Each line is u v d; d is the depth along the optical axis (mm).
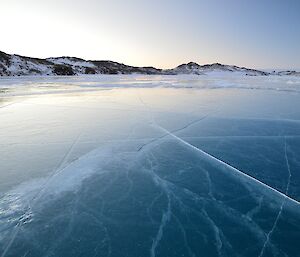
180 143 9008
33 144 8789
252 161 7633
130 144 8852
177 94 23156
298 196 5898
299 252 4348
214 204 5613
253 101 18438
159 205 5555
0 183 6195
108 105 16469
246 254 4297
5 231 4652
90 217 5121
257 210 5410
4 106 15766
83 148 8445
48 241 4473
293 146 8797
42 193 5828
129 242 4516
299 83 36594
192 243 4523
